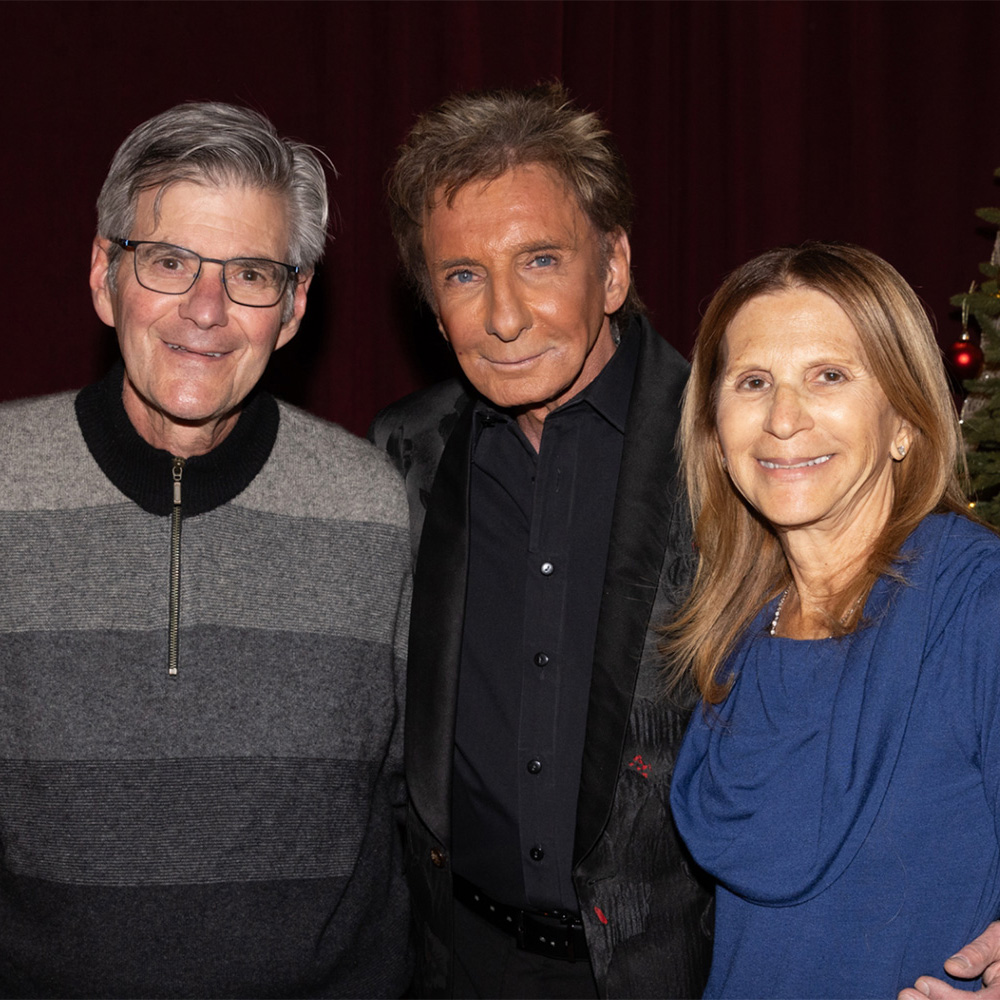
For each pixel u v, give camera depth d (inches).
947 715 47.3
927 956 46.6
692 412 57.8
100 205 58.6
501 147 59.9
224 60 104.0
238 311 57.5
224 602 58.8
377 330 111.1
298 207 60.5
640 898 60.6
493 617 66.5
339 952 59.5
